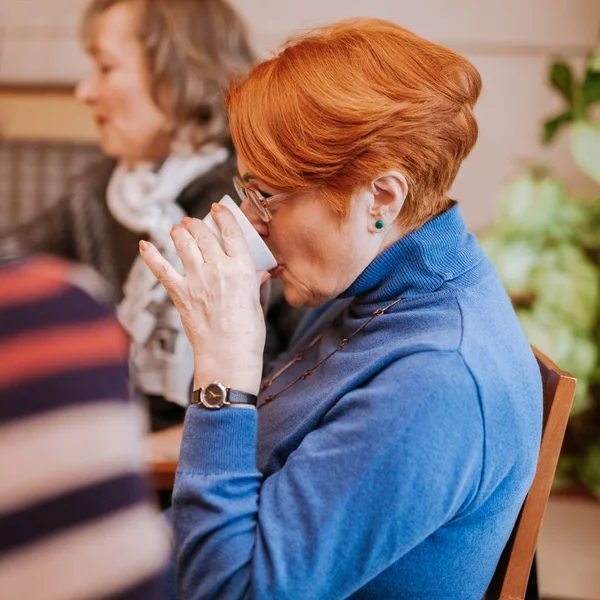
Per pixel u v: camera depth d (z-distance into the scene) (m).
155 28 1.58
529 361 0.78
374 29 0.77
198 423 0.74
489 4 1.96
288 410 0.85
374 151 0.72
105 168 1.67
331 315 0.99
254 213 0.80
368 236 0.77
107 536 0.40
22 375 0.39
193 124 1.59
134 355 1.48
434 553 0.74
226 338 0.76
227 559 0.69
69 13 1.95
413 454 0.65
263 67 0.77
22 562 0.38
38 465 0.39
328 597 0.68
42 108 1.95
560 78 1.80
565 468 2.08
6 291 0.41
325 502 0.67
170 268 0.78
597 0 1.94
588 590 1.73
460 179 2.11
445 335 0.71
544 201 1.83
